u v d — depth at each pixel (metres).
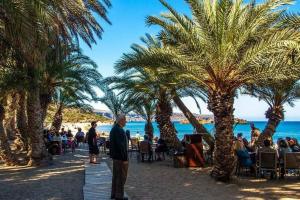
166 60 12.28
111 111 31.36
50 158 16.70
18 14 8.48
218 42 11.48
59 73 19.47
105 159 18.47
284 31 10.97
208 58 11.60
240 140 13.71
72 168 14.84
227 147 12.05
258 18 11.66
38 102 16.30
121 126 8.29
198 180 12.28
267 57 11.27
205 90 14.23
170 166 15.98
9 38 9.48
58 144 21.80
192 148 15.62
